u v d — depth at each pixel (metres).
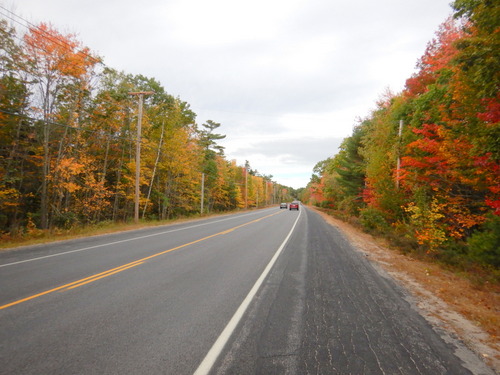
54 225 17.39
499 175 7.54
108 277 6.13
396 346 3.37
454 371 2.88
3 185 15.42
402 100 19.16
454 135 9.32
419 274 7.18
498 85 5.93
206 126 47.41
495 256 7.49
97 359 3.00
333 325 3.92
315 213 40.03
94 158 20.19
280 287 5.64
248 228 17.50
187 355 3.10
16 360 2.95
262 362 2.97
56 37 15.05
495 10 5.57
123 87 21.69
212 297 4.97
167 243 11.04
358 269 7.34
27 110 16.00
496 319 4.34
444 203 10.70
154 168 25.55
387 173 17.45
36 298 4.79
